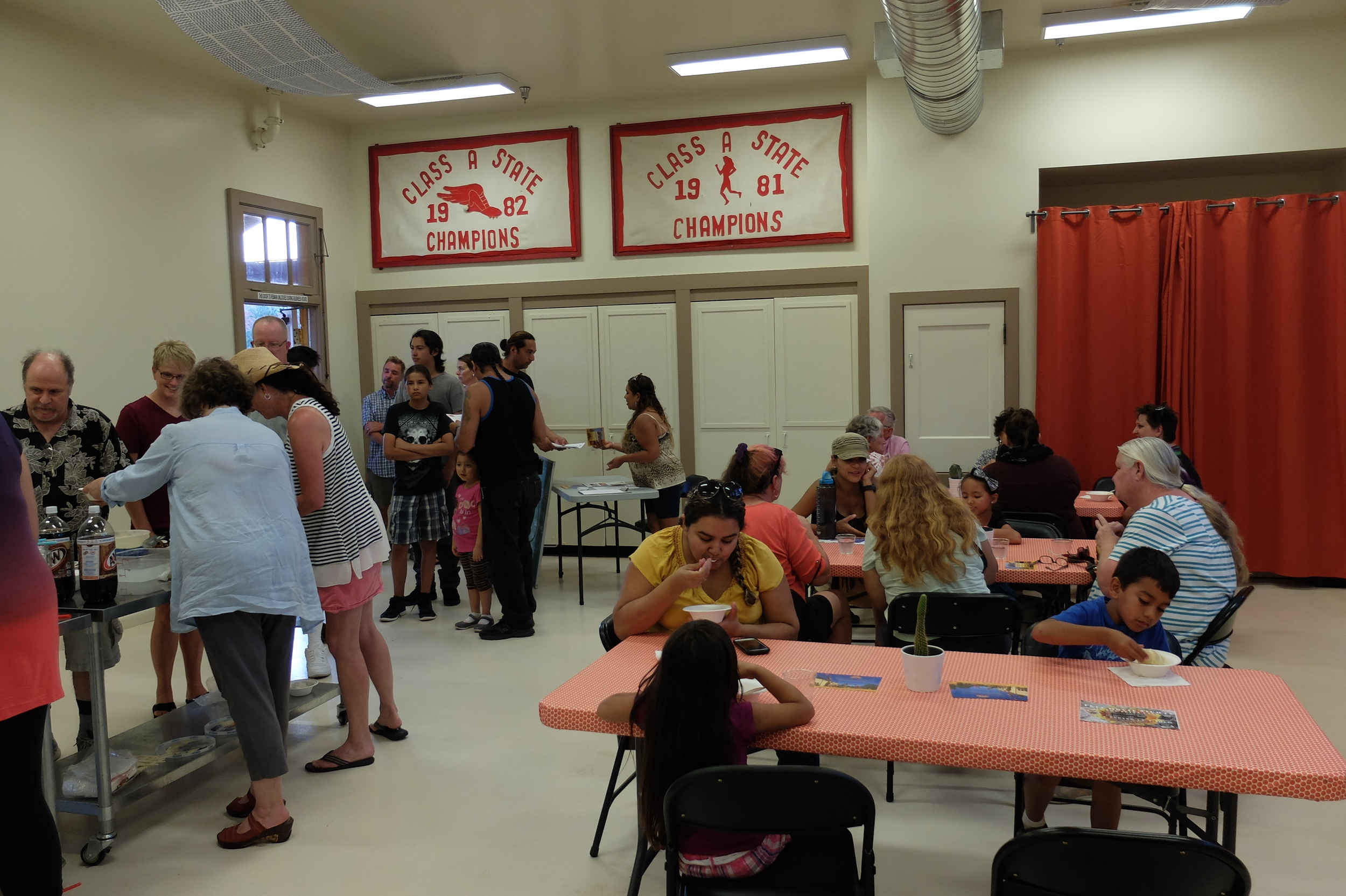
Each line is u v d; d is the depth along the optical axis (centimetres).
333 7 543
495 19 566
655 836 198
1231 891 149
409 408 566
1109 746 184
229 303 657
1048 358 650
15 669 200
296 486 326
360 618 368
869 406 718
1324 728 372
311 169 748
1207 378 638
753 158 724
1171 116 632
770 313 735
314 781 340
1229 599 283
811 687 225
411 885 269
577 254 761
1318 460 621
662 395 759
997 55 567
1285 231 615
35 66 514
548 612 583
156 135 596
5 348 496
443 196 783
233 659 283
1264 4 537
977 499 410
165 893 267
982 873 269
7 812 204
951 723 198
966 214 665
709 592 272
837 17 575
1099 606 254
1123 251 642
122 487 283
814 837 210
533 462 527
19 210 504
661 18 569
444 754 363
